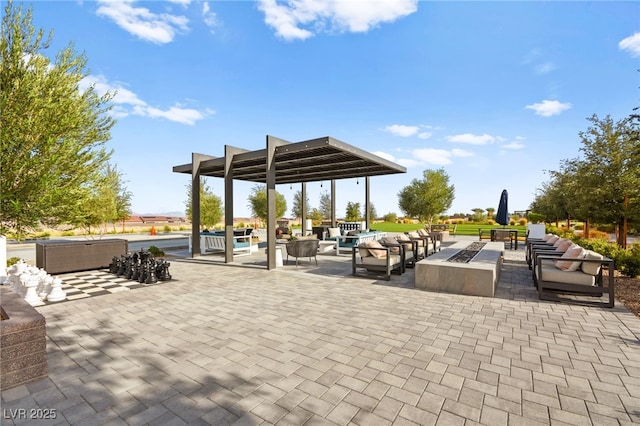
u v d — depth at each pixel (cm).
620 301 505
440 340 351
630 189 810
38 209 434
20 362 261
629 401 233
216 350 330
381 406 228
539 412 220
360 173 1475
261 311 467
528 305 487
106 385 262
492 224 2978
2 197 395
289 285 646
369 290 597
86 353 325
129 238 1994
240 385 260
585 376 270
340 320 423
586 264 493
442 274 581
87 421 213
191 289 614
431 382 262
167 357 314
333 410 224
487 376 271
